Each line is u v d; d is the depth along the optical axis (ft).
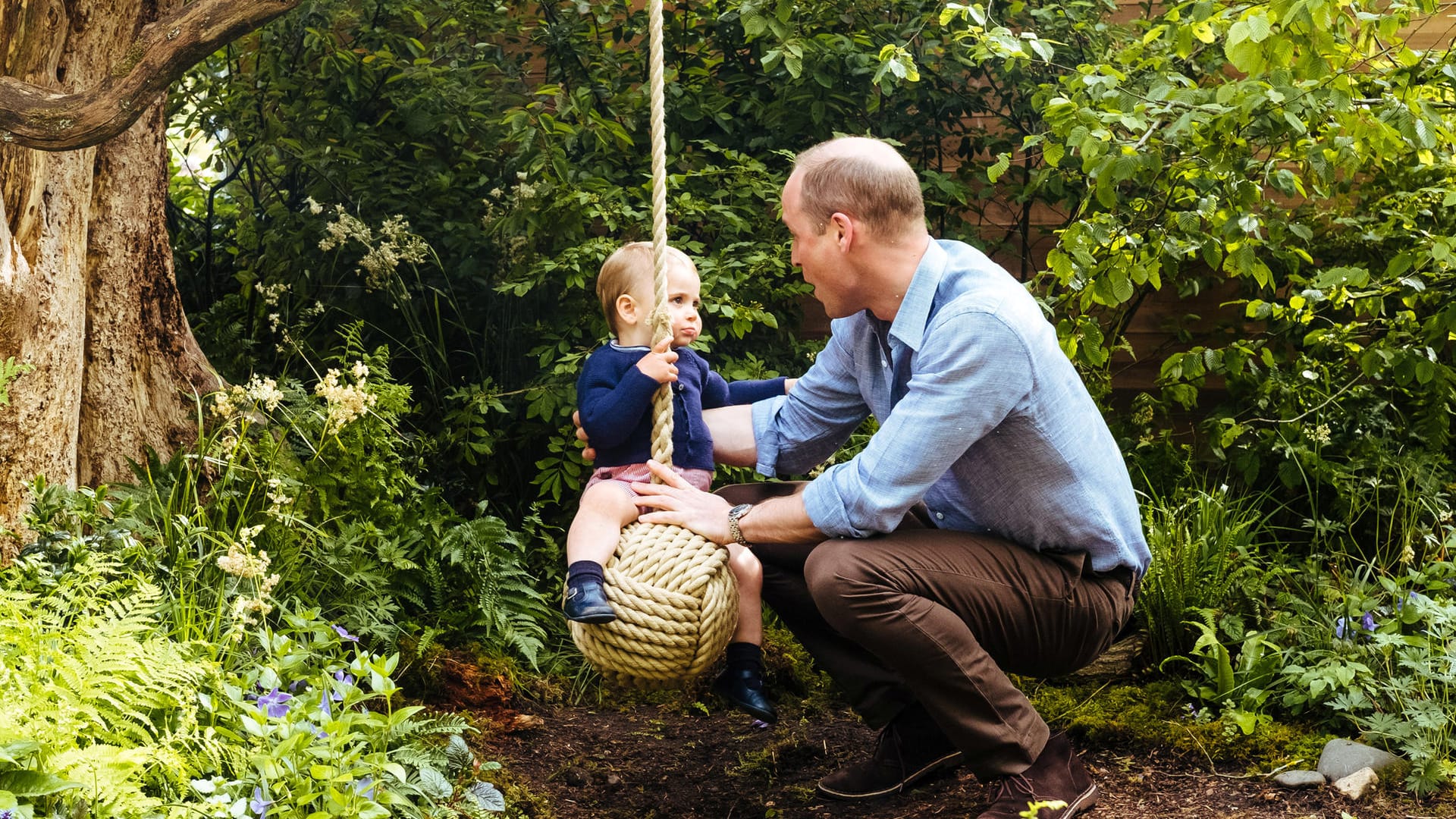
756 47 16.35
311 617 8.55
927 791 9.07
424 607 11.51
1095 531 8.05
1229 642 11.10
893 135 16.56
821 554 7.93
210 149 19.19
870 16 16.28
